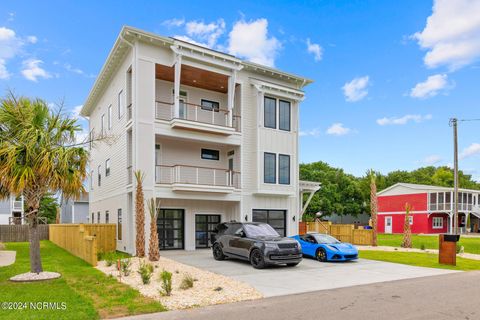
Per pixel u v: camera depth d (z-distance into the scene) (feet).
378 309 23.97
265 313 22.75
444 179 231.91
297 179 74.49
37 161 32.35
